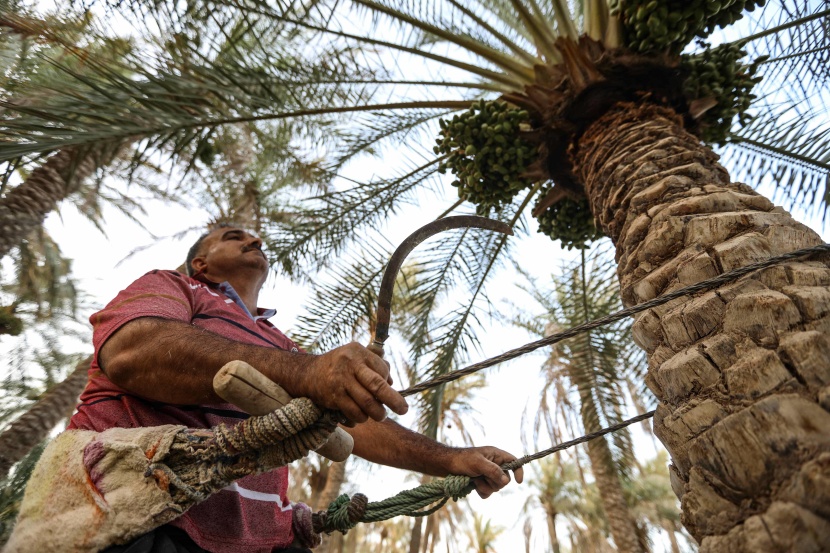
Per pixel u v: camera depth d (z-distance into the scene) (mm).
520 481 1848
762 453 1221
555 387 10547
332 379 1215
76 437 1414
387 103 4117
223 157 6594
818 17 3824
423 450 1942
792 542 1106
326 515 1888
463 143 3596
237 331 1792
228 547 1466
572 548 19766
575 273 5473
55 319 7945
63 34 3141
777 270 1518
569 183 3453
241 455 1290
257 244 2311
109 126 3016
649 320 1785
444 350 5012
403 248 1422
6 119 2766
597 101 3109
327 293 4930
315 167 6680
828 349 1266
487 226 1554
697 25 3016
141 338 1392
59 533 1281
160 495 1289
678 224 1890
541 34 3787
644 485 18375
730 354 1422
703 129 3316
